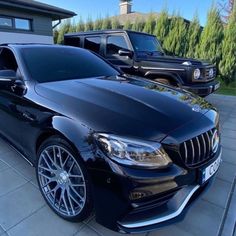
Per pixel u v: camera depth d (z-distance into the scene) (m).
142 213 1.65
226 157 3.27
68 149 1.87
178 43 10.44
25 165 2.93
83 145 1.72
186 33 10.35
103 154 1.63
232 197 2.42
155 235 1.95
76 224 2.03
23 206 2.24
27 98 2.32
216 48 9.42
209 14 9.45
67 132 1.82
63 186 2.05
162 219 1.69
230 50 9.10
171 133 1.72
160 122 1.79
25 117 2.34
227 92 8.29
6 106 2.68
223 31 9.41
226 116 5.27
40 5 10.15
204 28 9.68
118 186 1.58
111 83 2.58
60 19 11.96
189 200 1.82
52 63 2.83
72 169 1.91
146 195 1.60
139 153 1.59
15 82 2.54
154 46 5.93
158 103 2.10
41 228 2.00
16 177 2.68
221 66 9.41
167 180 1.63
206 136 1.93
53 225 2.03
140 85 2.61
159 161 1.62
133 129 1.68
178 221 1.74
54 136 1.99
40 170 2.25
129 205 1.58
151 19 11.38
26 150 2.49
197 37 10.18
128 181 1.56
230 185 2.62
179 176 1.68
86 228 2.00
